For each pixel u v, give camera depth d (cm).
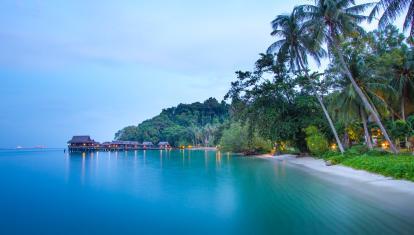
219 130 10350
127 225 997
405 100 3503
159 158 5459
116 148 11269
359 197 1272
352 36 2730
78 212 1193
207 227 944
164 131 14475
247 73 4294
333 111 3675
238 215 1070
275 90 4006
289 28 3341
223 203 1280
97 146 10850
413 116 3362
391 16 1828
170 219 1052
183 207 1230
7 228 986
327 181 1792
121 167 3369
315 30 2698
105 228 970
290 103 4116
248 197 1389
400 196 1253
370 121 4088
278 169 2698
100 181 2103
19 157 6397
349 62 2994
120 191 1662
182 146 13738
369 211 1033
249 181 1927
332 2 2550
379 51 3603
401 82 3122
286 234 843
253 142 5719
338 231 841
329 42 2780
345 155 2858
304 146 4241
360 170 2159
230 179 2059
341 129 3988
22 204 1366
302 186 1642
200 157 5578
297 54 3394
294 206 1168
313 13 2689
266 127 4147
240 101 4366
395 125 3416
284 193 1453
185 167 3225
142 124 15912
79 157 6241
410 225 866
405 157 2253
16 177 2420
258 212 1099
